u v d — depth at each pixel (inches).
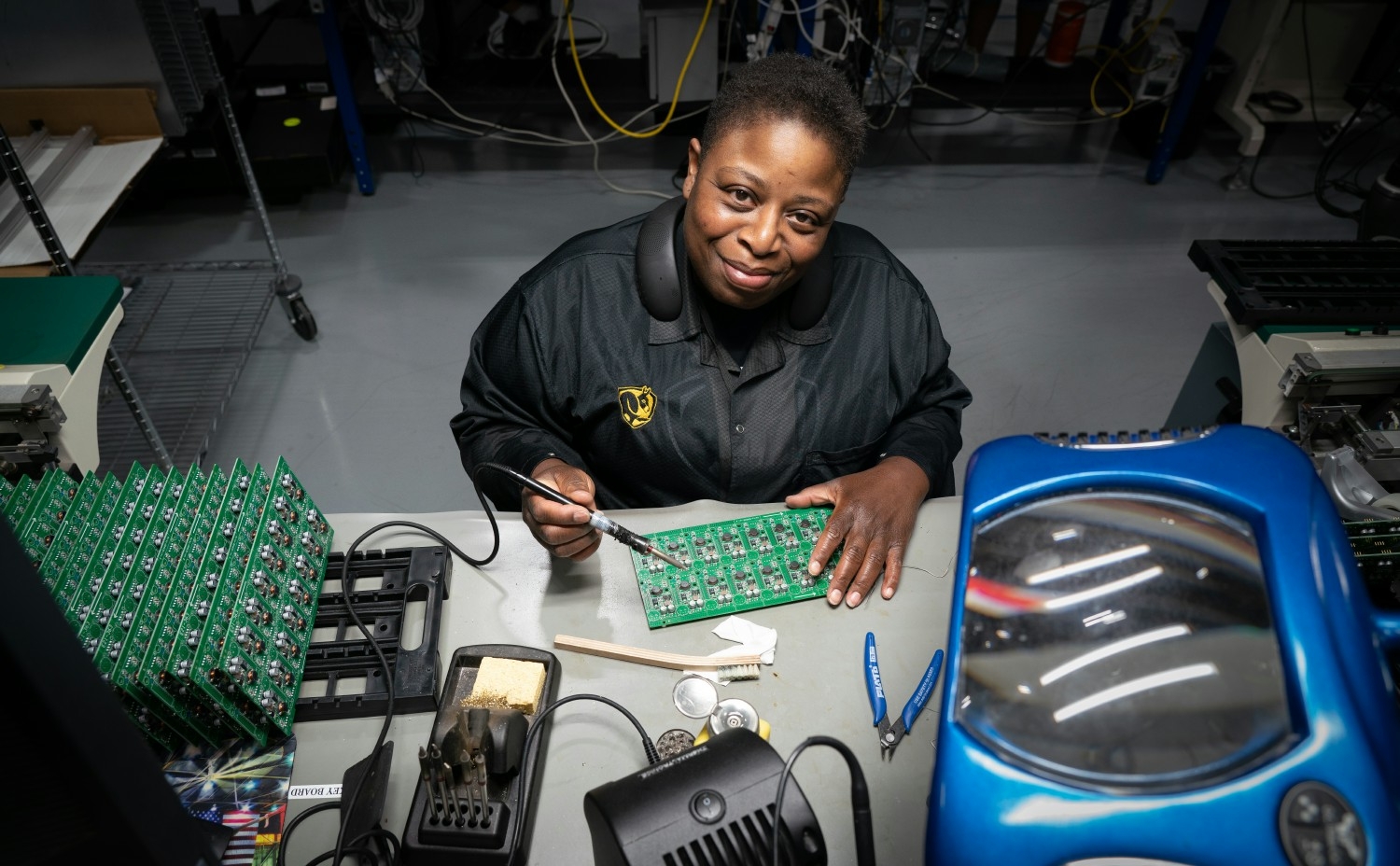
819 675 37.4
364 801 32.2
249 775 34.1
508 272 119.0
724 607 39.6
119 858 21.4
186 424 96.8
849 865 31.8
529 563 42.0
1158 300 118.6
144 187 124.4
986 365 108.2
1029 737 23.6
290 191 128.9
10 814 19.4
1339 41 141.0
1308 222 133.0
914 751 34.9
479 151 142.9
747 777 27.7
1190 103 131.9
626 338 48.8
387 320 111.0
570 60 133.6
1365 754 21.8
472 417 50.8
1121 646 24.7
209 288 113.8
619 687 36.9
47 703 17.6
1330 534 25.6
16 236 72.6
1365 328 54.1
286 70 130.1
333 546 42.5
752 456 49.6
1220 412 67.7
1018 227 130.9
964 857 22.4
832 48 126.0
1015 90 134.9
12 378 47.9
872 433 52.1
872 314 50.9
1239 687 23.5
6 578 16.7
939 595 40.6
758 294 43.0
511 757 31.7
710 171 40.3
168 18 84.0
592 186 135.9
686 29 119.1
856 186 138.8
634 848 25.9
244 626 34.4
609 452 50.9
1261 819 21.2
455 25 134.2
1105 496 27.2
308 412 99.1
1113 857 21.7
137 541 36.1
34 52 82.7
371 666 36.9
